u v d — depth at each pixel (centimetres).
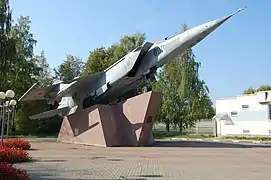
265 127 4006
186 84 4619
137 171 1270
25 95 2969
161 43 2600
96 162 1565
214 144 2894
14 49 3859
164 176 1152
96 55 5741
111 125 2653
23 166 1395
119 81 2711
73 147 2514
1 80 4212
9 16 3812
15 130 5466
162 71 4903
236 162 1603
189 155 1939
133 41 5319
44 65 6781
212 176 1164
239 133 4231
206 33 2391
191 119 4769
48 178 1084
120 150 2266
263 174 1221
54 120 5641
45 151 2169
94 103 2919
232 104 4328
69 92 2872
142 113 2573
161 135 4778
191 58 4684
